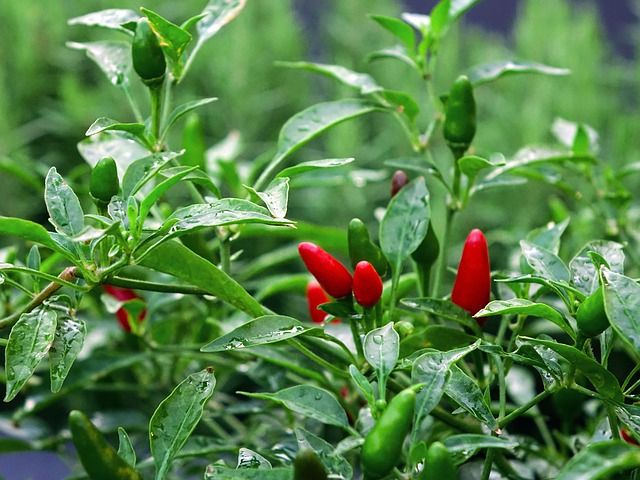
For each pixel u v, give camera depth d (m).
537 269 0.57
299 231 0.73
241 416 0.88
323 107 0.65
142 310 0.70
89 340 0.77
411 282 0.66
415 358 0.56
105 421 0.76
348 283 0.58
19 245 0.94
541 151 0.71
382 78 1.34
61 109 1.27
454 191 0.65
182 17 1.37
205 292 0.58
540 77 1.25
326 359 0.66
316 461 0.49
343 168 0.78
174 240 0.56
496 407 0.68
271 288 0.73
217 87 1.27
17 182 1.12
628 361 0.85
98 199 0.56
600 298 0.53
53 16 1.30
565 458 0.68
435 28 0.68
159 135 0.61
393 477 0.53
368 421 0.59
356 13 1.41
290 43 1.31
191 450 0.63
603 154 1.18
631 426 0.54
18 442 0.73
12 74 1.26
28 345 0.55
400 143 1.20
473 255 0.59
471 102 0.63
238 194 0.76
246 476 0.52
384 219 0.61
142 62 0.60
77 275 0.56
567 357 0.54
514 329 0.60
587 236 0.83
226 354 0.72
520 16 1.49
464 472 0.69
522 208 1.11
